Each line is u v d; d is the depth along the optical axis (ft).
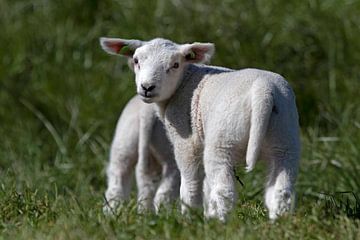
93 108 115.34
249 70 64.75
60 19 125.18
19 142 111.45
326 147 94.17
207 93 66.59
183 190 69.36
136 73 70.44
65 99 118.11
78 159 106.93
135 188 93.56
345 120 100.94
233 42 114.21
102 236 59.88
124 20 120.98
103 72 118.93
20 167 100.89
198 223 60.64
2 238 60.80
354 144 92.38
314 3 117.91
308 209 70.03
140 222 61.98
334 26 115.96
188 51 69.62
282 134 61.72
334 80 110.93
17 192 75.41
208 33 115.65
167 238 58.44
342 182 85.81
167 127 70.44
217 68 69.97
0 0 126.62
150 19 119.24
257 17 116.88
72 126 113.80
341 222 60.85
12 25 125.59
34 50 123.54
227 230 58.80
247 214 67.36
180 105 69.05
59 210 68.18
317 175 88.89
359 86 109.70
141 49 70.03
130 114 84.23
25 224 63.87
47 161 109.29
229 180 62.90
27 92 119.55
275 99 61.57
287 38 115.44
